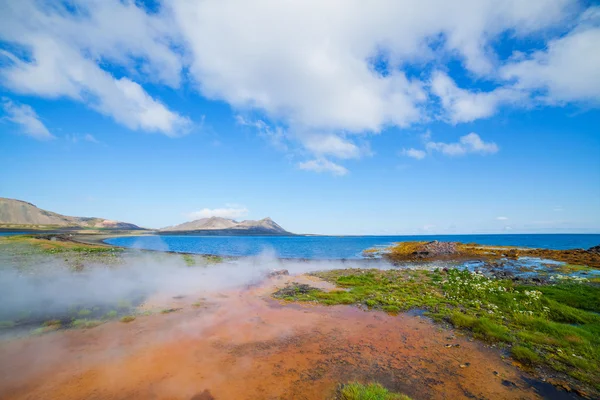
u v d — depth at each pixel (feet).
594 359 29.07
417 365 27.68
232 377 24.67
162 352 28.94
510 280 68.28
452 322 39.42
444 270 84.38
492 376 25.94
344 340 33.27
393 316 42.32
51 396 21.22
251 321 39.14
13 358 26.96
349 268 96.07
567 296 52.19
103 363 26.37
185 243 302.04
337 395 22.59
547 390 23.99
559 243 299.38
